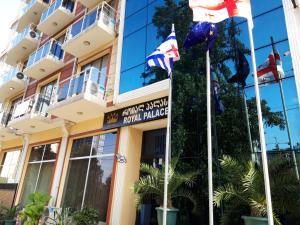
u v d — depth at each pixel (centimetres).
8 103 1859
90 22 1127
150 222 752
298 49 571
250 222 435
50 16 1505
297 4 610
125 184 809
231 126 615
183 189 636
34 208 936
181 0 878
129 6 1086
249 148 571
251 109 598
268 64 604
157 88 805
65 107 986
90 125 1048
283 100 559
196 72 736
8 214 1119
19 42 1778
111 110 959
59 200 1034
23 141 1473
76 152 1075
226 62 681
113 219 784
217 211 569
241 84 630
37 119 1205
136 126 868
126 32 1040
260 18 659
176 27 850
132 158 851
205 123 670
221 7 528
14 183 1280
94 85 969
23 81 1694
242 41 670
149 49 911
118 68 989
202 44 750
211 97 673
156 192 616
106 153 933
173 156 696
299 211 452
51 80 1454
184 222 626
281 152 529
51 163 1201
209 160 480
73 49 1191
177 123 722
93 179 940
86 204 920
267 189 394
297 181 464
